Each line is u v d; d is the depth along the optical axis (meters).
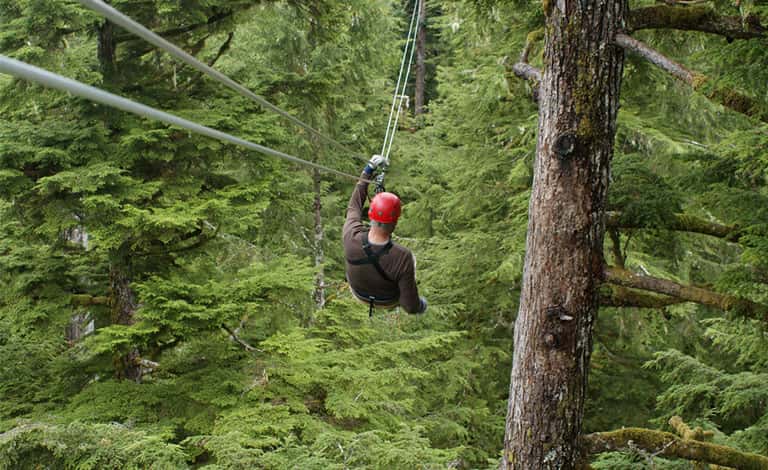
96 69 9.22
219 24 9.52
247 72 10.15
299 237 14.95
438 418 12.01
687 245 10.42
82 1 1.39
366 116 17.12
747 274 4.40
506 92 8.95
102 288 9.84
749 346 6.89
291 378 8.71
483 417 13.17
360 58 14.48
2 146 7.57
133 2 8.60
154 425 7.66
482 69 10.31
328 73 10.12
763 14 3.79
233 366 9.20
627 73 6.53
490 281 13.31
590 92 4.21
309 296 10.45
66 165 7.86
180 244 9.80
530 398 4.56
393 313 13.02
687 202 6.02
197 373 8.95
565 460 4.57
